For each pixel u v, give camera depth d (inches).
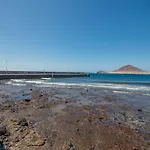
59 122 333.4
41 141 240.2
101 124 331.6
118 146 238.2
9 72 3309.5
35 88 1040.2
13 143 232.7
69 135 269.0
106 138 263.9
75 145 237.0
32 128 289.6
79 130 293.3
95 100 613.3
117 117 387.2
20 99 613.9
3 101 560.1
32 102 547.8
